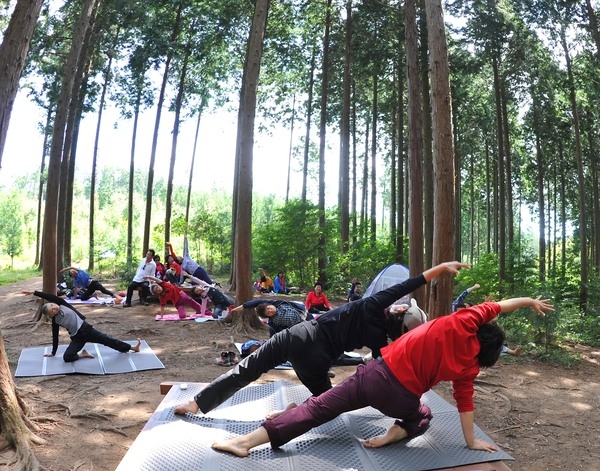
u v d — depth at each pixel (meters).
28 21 5.42
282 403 4.94
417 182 12.52
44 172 38.53
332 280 21.45
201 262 35.28
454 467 3.67
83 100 24.72
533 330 10.84
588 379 8.52
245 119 11.91
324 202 22.89
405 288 4.56
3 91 5.26
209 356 9.29
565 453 5.50
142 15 21.75
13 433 4.97
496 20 19.03
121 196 67.06
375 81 27.27
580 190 20.05
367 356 8.26
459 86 23.28
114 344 8.78
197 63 27.22
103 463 4.98
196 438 4.06
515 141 33.25
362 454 3.85
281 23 22.80
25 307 14.81
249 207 11.89
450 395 7.33
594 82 20.28
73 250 44.97
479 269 19.50
